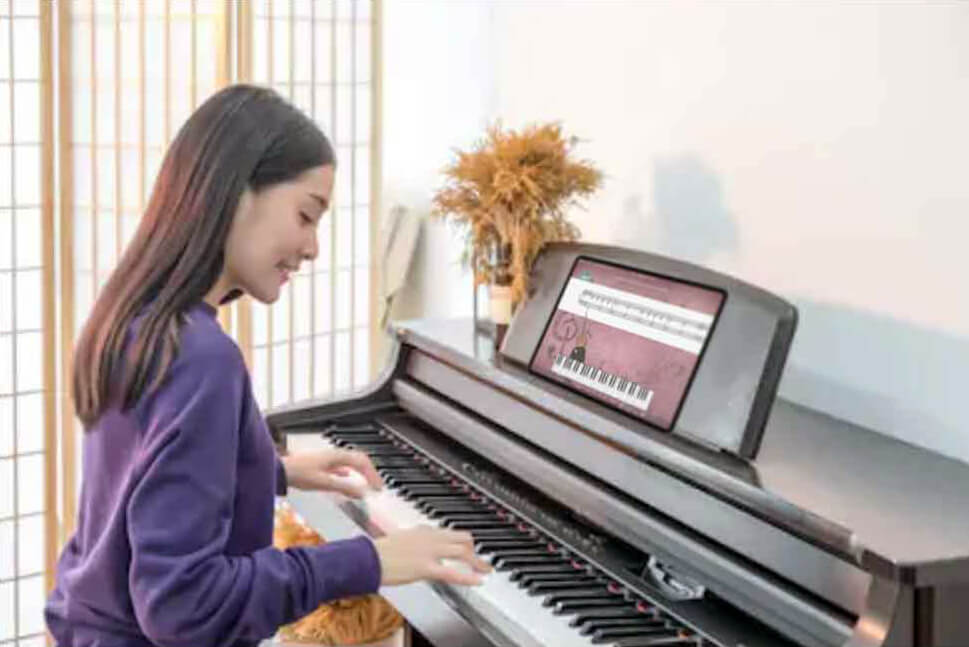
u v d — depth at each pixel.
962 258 2.02
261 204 1.69
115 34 3.24
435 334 2.62
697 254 2.57
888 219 2.14
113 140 3.27
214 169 1.66
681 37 2.56
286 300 3.47
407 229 3.77
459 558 1.78
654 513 1.92
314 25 3.40
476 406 2.42
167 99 3.26
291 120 1.72
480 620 1.87
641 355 2.05
